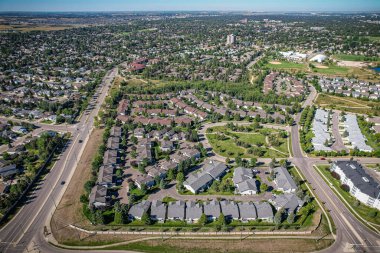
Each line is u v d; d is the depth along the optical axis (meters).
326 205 153.62
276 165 189.62
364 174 168.88
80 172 180.75
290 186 163.38
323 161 197.12
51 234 133.38
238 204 148.62
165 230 135.50
